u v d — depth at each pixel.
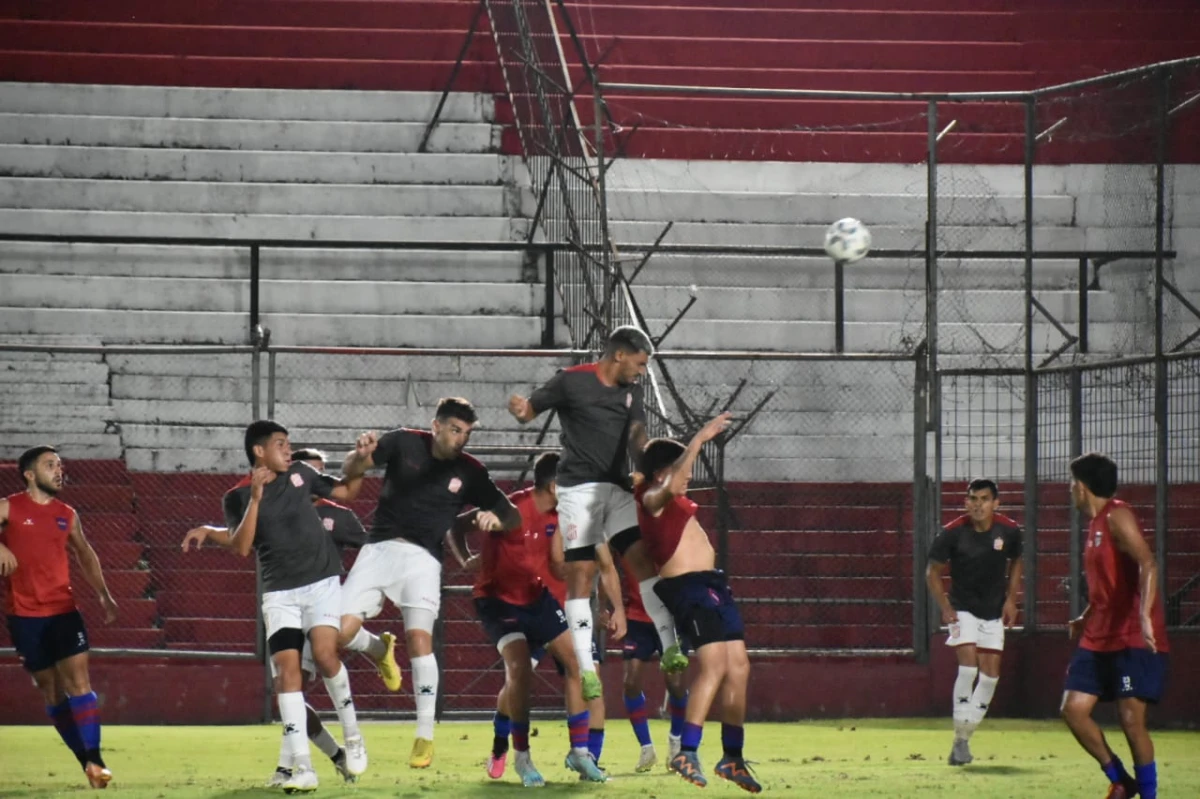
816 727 53.59
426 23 84.56
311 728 33.94
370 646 34.94
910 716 56.88
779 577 61.25
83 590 58.41
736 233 73.44
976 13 88.62
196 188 73.12
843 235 43.28
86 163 74.19
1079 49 86.31
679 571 30.27
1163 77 53.19
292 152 75.56
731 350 68.88
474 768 38.53
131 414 65.31
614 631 34.16
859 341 69.50
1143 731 29.16
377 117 78.88
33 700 54.19
